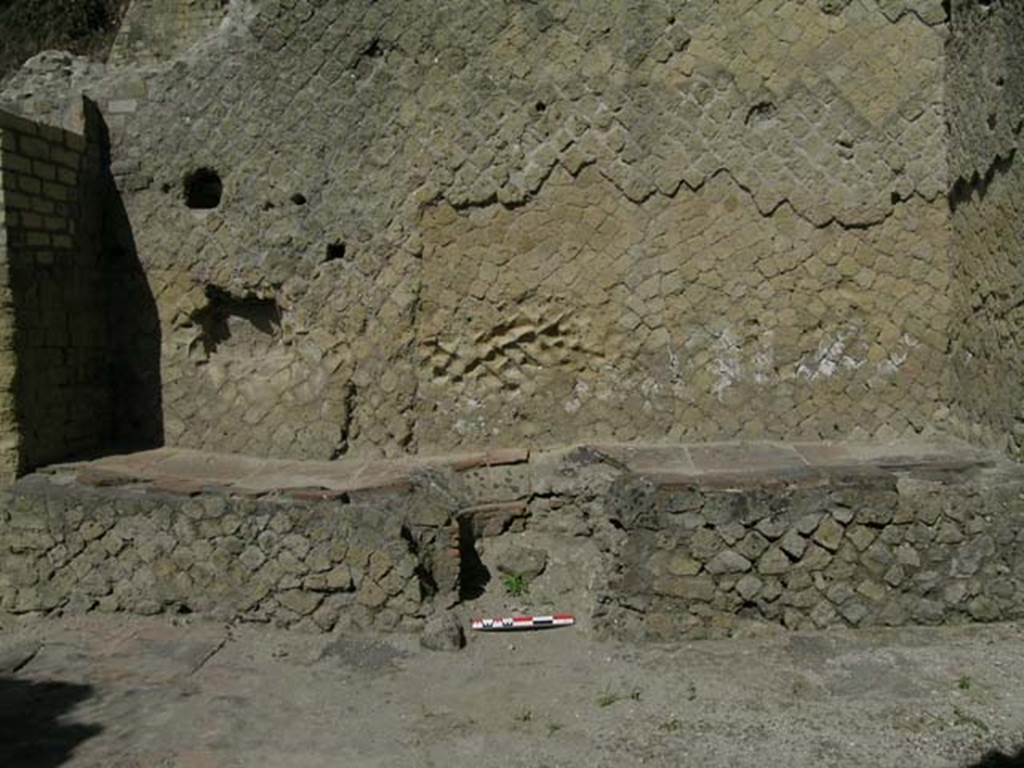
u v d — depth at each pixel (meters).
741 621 4.97
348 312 6.42
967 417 5.89
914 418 6.18
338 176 6.38
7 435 5.74
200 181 6.65
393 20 6.26
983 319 5.62
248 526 5.35
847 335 6.18
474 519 5.80
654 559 4.99
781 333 6.20
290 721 4.25
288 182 6.42
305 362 6.47
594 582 5.18
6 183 5.67
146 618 5.46
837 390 6.20
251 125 6.43
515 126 6.23
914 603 4.93
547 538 5.83
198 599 5.41
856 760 3.71
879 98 6.07
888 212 6.12
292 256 6.44
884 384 6.18
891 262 6.14
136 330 6.65
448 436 6.46
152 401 6.65
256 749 4.00
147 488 5.60
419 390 6.45
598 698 4.35
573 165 6.22
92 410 6.48
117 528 5.49
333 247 6.43
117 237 6.61
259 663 4.90
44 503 5.55
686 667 4.62
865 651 4.67
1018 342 5.21
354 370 6.44
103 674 4.79
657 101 6.15
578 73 6.18
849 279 6.16
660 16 6.11
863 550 4.95
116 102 6.57
